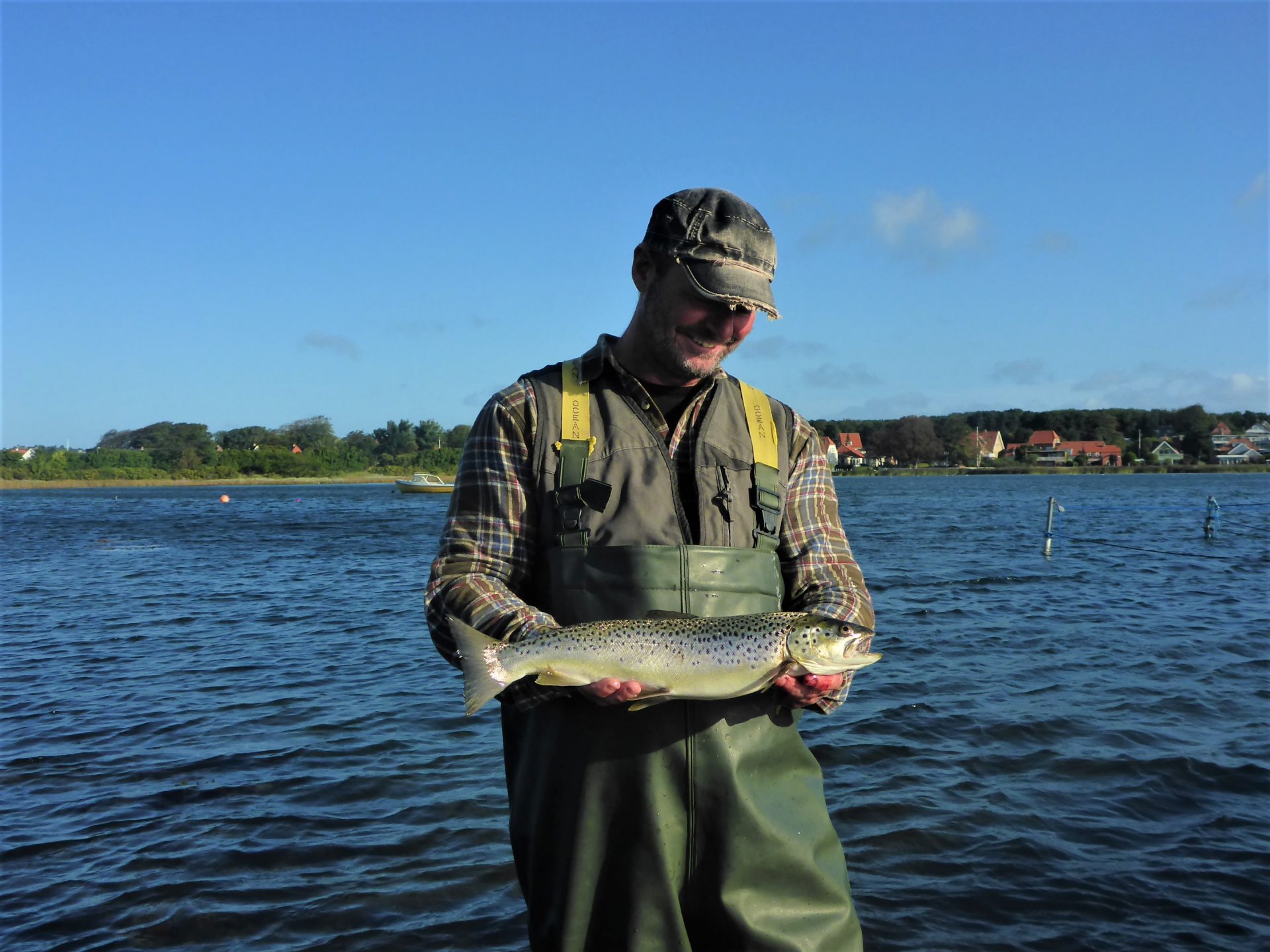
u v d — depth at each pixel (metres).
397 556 28.09
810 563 2.85
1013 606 15.33
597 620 2.52
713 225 2.51
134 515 55.47
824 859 2.70
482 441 2.65
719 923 2.56
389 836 6.23
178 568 25.41
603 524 2.57
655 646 2.47
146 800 6.97
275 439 168.00
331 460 151.50
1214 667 10.45
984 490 87.25
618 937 2.54
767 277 2.57
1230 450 170.62
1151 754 7.34
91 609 17.45
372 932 5.03
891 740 7.82
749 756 2.58
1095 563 22.39
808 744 7.74
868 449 173.12
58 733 8.80
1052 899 5.15
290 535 37.75
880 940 4.77
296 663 11.92
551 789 2.56
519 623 2.47
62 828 6.46
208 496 94.75
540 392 2.66
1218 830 5.97
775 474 2.76
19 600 18.86
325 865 5.82
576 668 2.45
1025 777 6.92
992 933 4.83
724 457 2.68
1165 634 12.60
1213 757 7.25
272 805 6.80
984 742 7.72
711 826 2.54
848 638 2.54
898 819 6.21
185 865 5.85
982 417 189.75
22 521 49.22
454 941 4.94
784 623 2.52
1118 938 4.75
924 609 15.00
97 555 29.44
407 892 5.46
